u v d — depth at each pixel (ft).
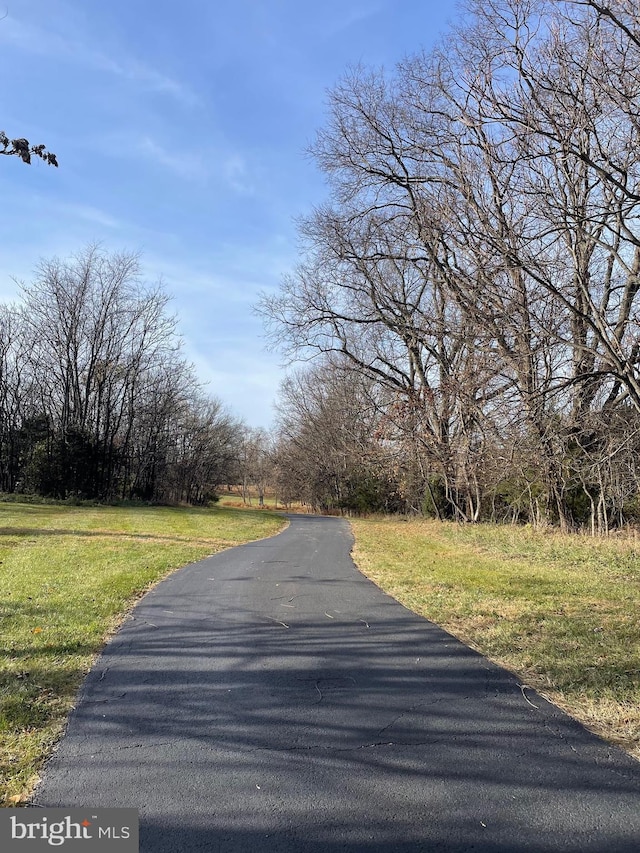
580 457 48.03
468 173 39.73
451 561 42.29
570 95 32.32
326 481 154.20
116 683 16.35
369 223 73.05
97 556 41.42
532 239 34.83
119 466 135.03
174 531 65.21
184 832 9.55
